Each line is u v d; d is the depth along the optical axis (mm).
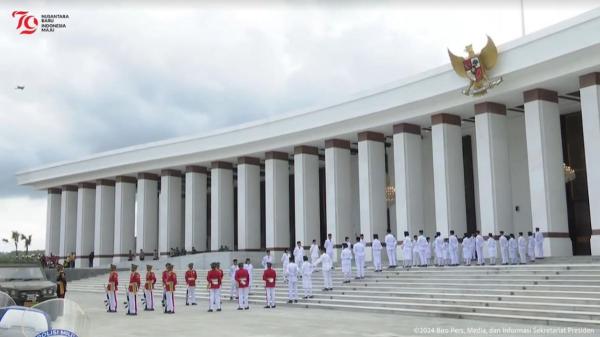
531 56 25266
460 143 30688
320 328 15773
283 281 27797
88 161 49281
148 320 18891
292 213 48031
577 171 30469
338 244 34656
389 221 38656
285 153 39625
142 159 45469
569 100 28906
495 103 28625
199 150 42031
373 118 32969
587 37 23234
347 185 35781
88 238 50719
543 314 15945
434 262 28453
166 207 45062
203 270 36031
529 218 31781
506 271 20781
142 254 44438
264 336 14461
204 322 17938
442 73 28719
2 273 20281
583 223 29969
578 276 18125
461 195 30203
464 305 18391
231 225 42344
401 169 32000
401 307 19750
